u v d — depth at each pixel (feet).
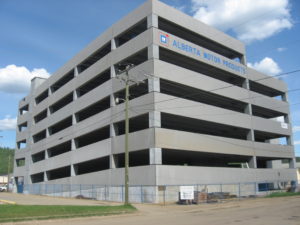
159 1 129.80
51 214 64.13
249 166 160.66
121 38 147.54
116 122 136.67
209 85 143.02
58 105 201.26
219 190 135.54
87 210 71.20
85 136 169.37
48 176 193.36
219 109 146.00
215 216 63.62
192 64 146.51
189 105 131.13
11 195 182.09
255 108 181.16
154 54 122.01
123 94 141.90
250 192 152.25
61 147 198.08
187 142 126.52
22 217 59.41
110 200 130.72
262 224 48.14
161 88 136.56
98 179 141.38
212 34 154.10
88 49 164.04
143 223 53.93
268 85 188.24
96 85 173.27
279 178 175.73
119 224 53.06
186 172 122.72
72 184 161.48
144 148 118.73
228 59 159.22
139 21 131.54
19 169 235.81
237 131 168.86
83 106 161.68
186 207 91.97
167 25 136.98
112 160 133.90
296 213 64.28
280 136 198.18
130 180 122.42
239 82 170.71
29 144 224.33
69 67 181.98
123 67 139.64
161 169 114.01
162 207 93.20
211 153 140.97
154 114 116.67
